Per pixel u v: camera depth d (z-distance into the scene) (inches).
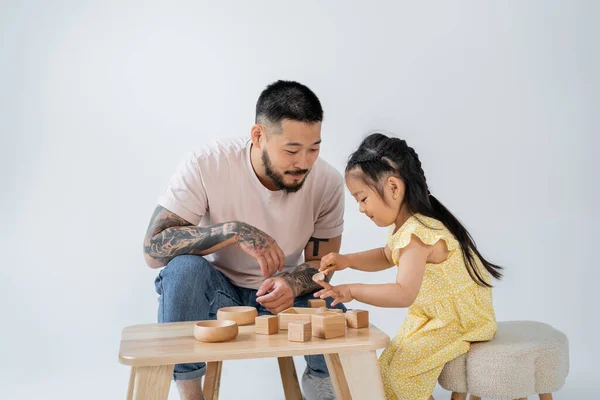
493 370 62.0
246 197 79.0
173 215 76.5
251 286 80.5
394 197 68.9
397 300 63.6
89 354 109.4
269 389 97.5
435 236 65.7
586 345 107.6
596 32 130.4
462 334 66.7
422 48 129.9
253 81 132.6
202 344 54.1
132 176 132.6
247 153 79.4
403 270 65.1
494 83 129.8
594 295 122.5
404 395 65.4
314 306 65.9
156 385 51.0
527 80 129.8
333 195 83.0
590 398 87.1
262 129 72.9
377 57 130.3
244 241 72.1
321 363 75.0
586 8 130.6
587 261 126.4
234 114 132.8
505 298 122.3
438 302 67.7
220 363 68.4
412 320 69.7
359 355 54.0
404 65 130.0
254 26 132.1
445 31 129.8
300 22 131.3
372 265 74.5
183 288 70.1
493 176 129.0
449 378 65.1
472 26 129.8
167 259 74.6
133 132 132.6
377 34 130.3
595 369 99.0
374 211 69.6
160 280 74.2
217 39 132.3
